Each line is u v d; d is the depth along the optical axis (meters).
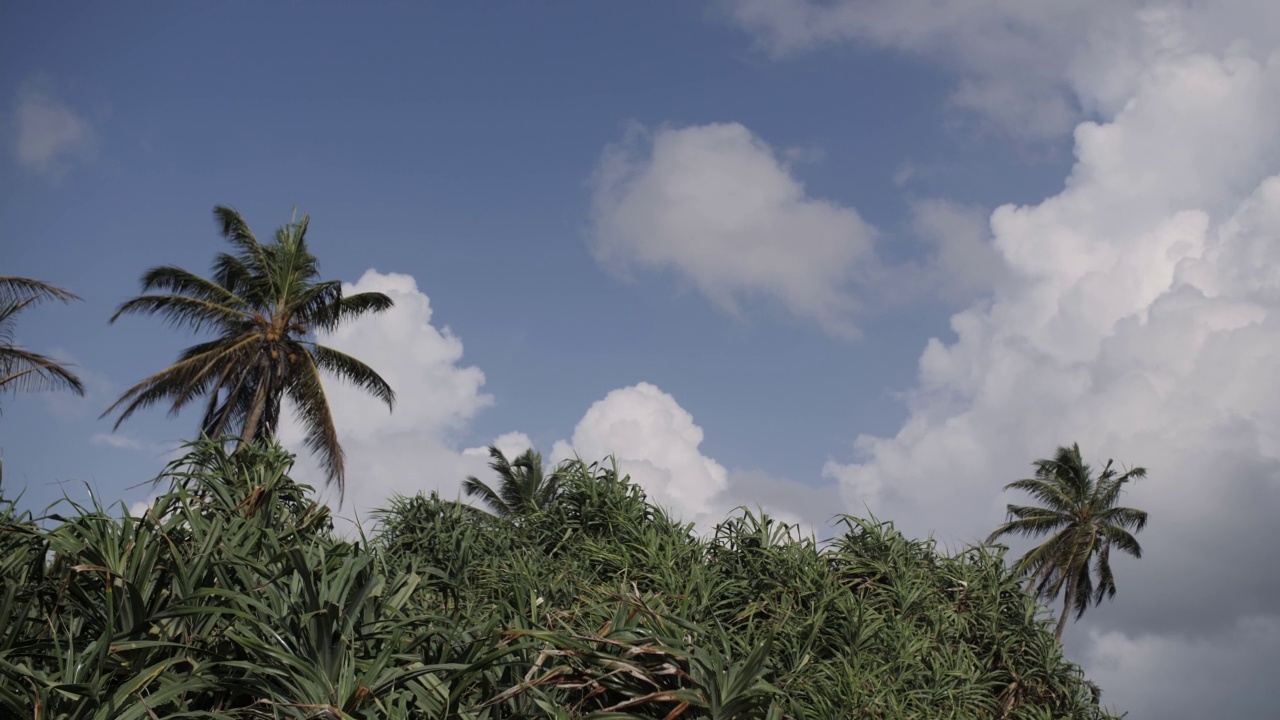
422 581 5.32
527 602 6.18
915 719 6.82
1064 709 8.52
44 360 25.23
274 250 30.05
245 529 4.95
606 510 9.19
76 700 3.65
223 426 29.38
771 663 5.78
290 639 4.13
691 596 6.89
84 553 4.20
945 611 8.52
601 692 4.56
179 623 4.31
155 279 28.80
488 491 40.66
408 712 4.22
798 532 8.43
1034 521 44.09
